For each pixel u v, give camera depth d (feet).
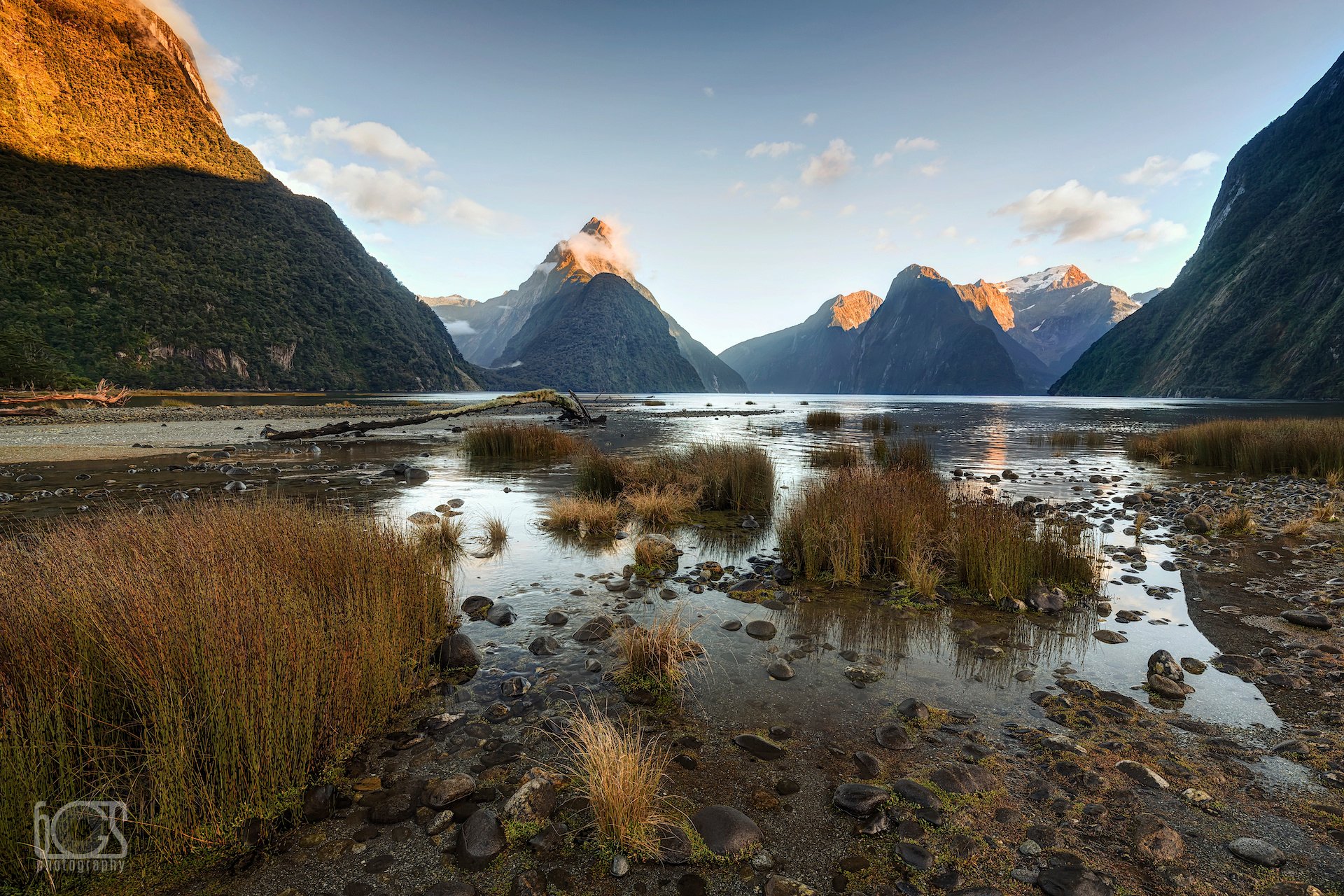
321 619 11.43
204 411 125.59
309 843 8.04
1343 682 12.82
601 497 35.29
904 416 157.28
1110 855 7.72
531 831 8.24
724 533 28.19
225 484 38.14
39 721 8.00
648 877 7.46
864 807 8.61
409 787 9.22
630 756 8.78
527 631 15.89
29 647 9.28
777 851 7.89
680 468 41.01
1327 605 17.40
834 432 97.25
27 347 171.63
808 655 14.46
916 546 21.67
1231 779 9.41
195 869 7.57
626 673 13.19
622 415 152.66
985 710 11.76
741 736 10.71
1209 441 56.65
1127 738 10.71
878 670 13.64
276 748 8.78
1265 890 7.06
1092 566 21.40
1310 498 36.76
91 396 124.47
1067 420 137.49
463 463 53.26
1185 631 16.01
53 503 30.55
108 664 9.23
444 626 15.84
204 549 14.01
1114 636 15.60
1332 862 7.52
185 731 8.21
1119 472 50.88
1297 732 10.91
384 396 318.65
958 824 8.38
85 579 10.81
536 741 10.58
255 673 8.82
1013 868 7.55
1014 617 17.17
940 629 16.29
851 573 21.01
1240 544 25.41
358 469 47.57
